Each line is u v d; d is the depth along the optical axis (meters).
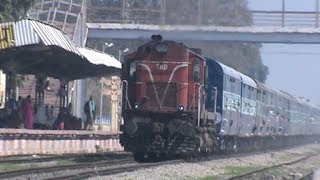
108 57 131.62
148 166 88.75
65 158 100.88
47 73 130.75
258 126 153.38
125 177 75.31
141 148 96.50
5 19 134.25
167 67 98.19
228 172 92.00
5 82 133.38
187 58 98.81
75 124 135.00
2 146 97.88
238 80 128.50
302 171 106.88
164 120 97.25
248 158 124.00
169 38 127.56
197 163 99.31
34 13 169.12
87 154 111.62
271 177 88.69
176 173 82.69
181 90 97.38
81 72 136.12
